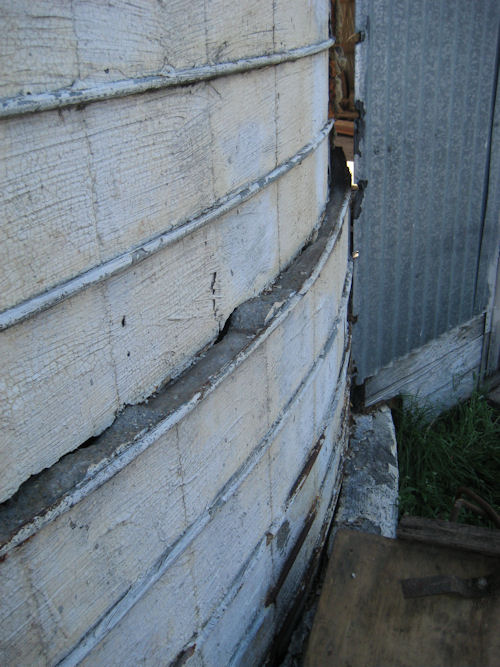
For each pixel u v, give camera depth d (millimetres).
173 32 1613
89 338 1502
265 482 2418
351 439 4141
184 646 2012
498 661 2072
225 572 2197
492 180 4656
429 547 2396
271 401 2379
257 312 2137
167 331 1788
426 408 4832
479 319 5176
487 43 4188
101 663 1667
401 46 3701
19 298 1296
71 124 1350
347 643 2146
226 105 1910
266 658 2615
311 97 2682
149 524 1750
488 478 4562
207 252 1922
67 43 1305
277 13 2189
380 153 3846
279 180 2379
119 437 1586
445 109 4121
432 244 4480
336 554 2398
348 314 4059
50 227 1341
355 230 3869
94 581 1590
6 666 1385
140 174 1569
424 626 2176
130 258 1545
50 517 1383
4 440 1328
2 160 1221
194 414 1861
